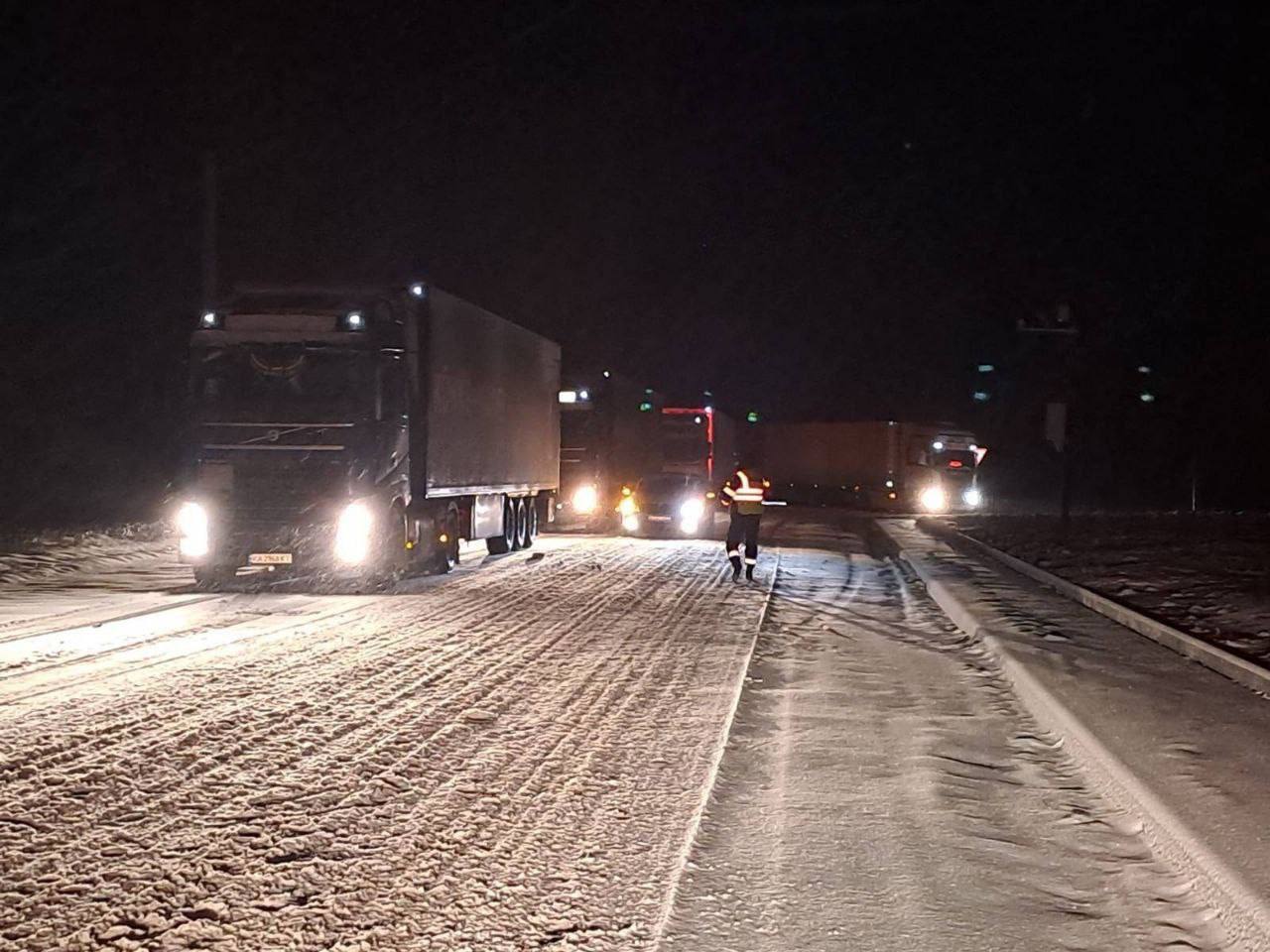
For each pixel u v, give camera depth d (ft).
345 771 26.99
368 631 49.34
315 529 64.54
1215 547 93.66
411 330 69.10
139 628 49.42
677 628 51.65
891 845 22.75
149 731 30.37
